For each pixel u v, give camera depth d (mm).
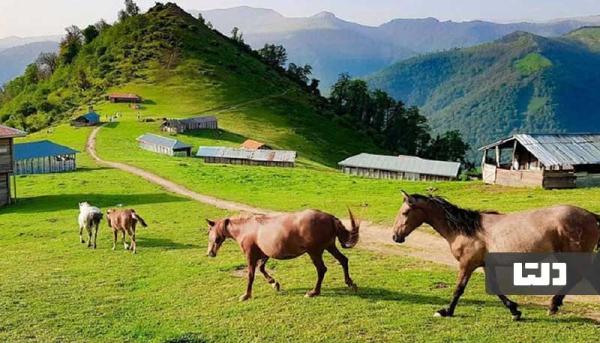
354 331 16234
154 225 37344
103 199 51500
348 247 18531
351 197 50469
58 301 20406
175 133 118750
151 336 16781
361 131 178500
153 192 55469
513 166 56906
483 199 44625
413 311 17516
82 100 164875
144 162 81000
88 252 29312
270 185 61531
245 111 156000
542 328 15734
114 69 186250
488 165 57938
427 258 25641
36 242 33000
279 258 18922
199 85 171375
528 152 56062
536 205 38656
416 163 87625
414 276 21828
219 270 23859
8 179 51281
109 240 32344
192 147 105562
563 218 15625
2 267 26328
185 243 30750
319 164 109562
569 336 15141
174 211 43719
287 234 18484
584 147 53469
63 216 43031
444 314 16906
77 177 66250
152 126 123000
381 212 39406
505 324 16125
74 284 22719
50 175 68875
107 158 85562
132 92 162625
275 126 147625
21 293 21547
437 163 86438
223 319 17734
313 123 165000
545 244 15688
